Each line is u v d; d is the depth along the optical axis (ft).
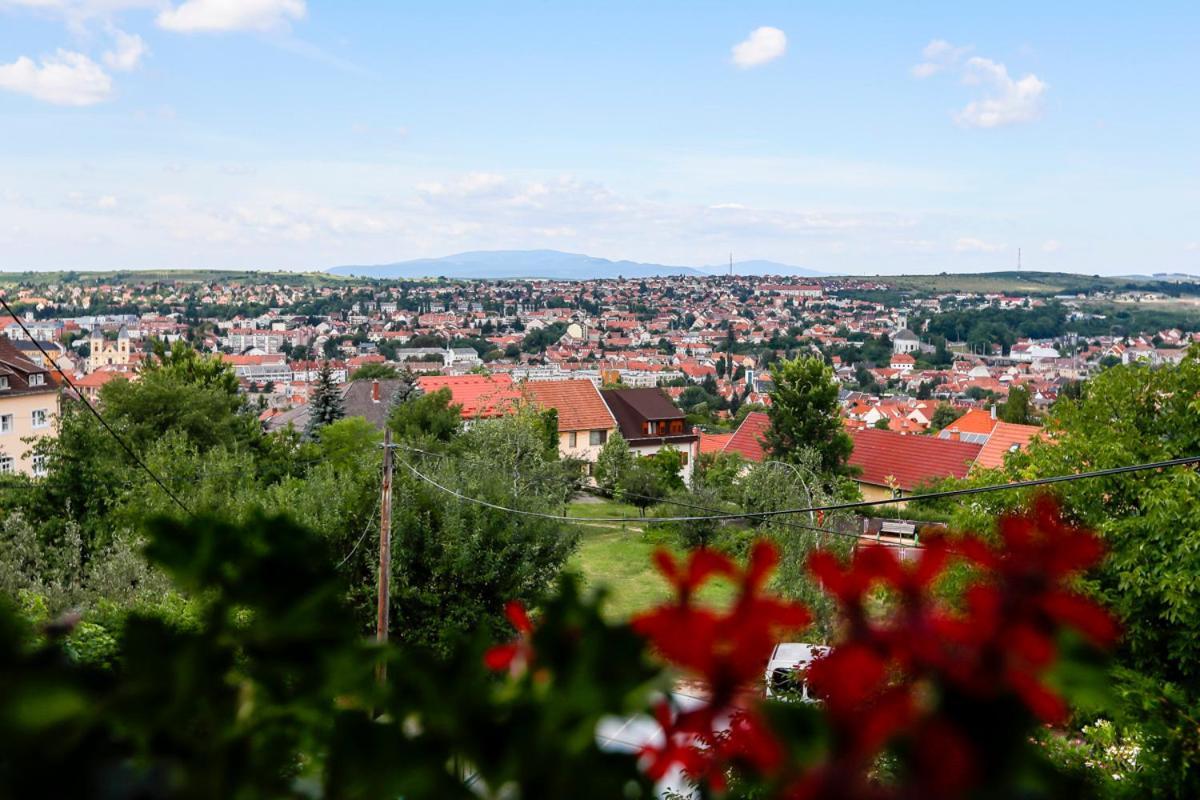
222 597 3.30
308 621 3.22
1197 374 50.80
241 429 124.26
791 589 43.60
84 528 76.64
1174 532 41.52
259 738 3.10
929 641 2.56
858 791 2.53
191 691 3.01
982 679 2.52
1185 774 10.14
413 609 59.82
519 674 2.99
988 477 56.24
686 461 187.42
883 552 2.72
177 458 87.76
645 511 126.82
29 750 2.72
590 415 177.58
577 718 2.72
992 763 2.50
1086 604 2.52
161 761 2.95
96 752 2.84
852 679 2.54
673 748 2.67
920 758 2.50
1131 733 11.16
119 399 115.96
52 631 3.25
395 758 2.90
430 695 2.97
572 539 64.23
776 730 2.57
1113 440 51.60
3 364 153.38
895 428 348.79
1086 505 50.19
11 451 152.97
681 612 2.67
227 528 3.33
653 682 2.73
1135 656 42.78
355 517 60.95
